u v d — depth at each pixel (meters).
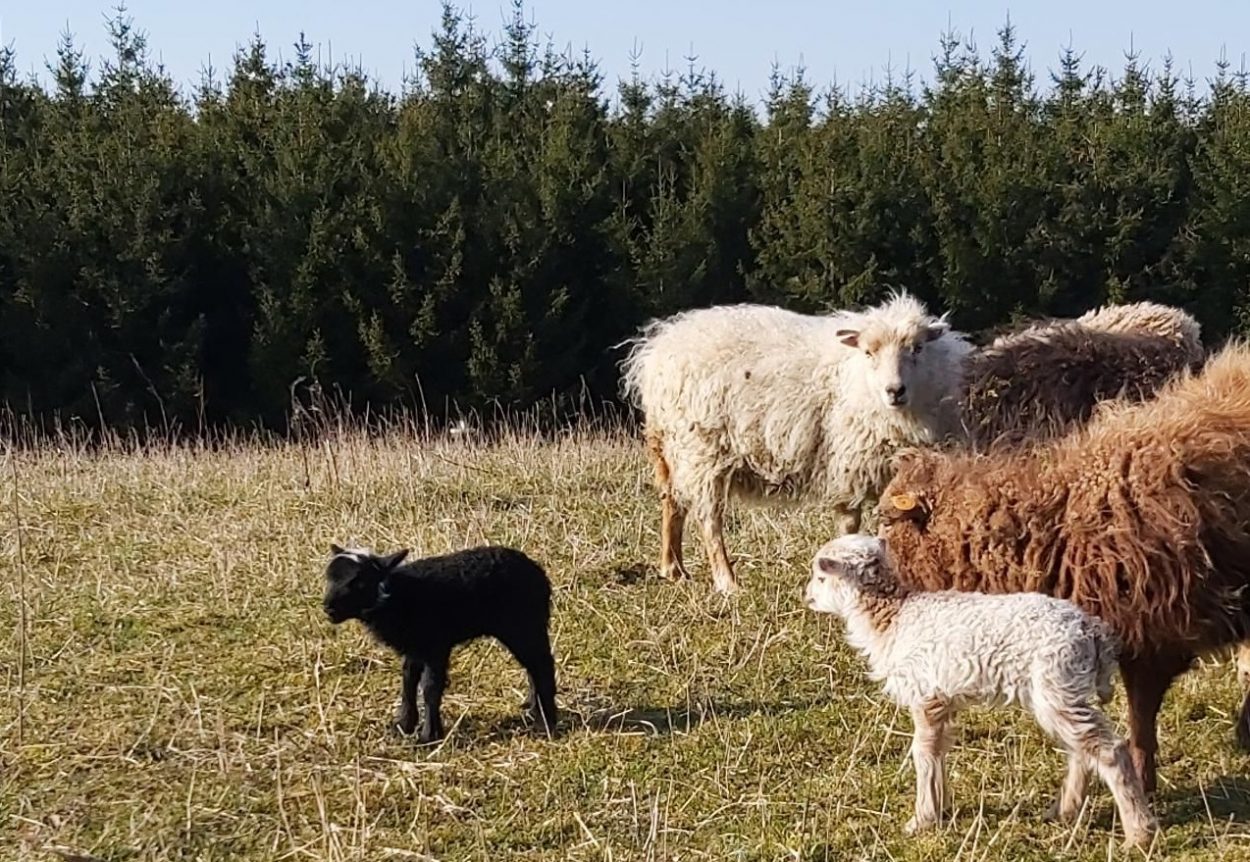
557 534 10.13
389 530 10.10
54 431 22.41
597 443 14.78
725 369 9.15
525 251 23.94
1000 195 24.88
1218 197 24.70
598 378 24.97
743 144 27.36
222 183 23.94
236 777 5.80
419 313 23.27
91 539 10.14
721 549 9.11
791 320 9.60
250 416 23.25
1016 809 5.26
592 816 5.45
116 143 23.77
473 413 22.67
